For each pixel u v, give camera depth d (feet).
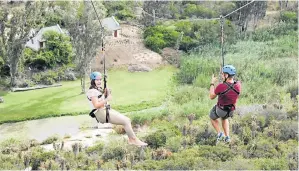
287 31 212.02
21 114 149.18
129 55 194.80
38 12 171.73
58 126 141.18
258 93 153.58
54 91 167.63
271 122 123.95
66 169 100.99
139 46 202.59
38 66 179.52
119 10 231.50
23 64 175.52
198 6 230.27
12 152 117.80
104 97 54.19
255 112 131.13
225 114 56.29
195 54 194.08
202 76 171.01
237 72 170.19
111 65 187.52
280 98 149.28
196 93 157.17
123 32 212.43
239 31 217.77
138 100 160.25
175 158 101.50
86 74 168.86
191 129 120.88
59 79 176.04
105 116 53.11
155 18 223.10
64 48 184.85
